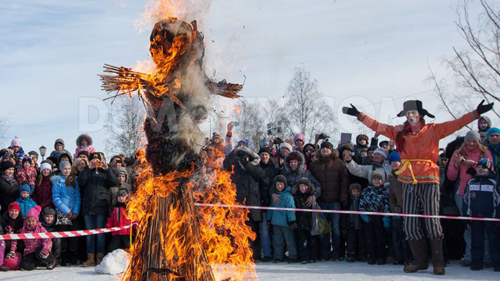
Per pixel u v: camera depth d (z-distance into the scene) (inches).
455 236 330.3
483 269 299.1
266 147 357.4
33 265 327.3
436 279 259.9
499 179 305.9
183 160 122.3
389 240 330.0
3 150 408.2
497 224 291.1
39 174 364.5
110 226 336.5
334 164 343.9
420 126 279.0
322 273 282.4
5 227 331.6
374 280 256.8
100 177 343.0
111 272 298.0
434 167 275.1
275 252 339.6
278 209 327.0
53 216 339.9
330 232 349.4
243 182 332.5
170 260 118.0
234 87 131.1
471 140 310.0
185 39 122.4
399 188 316.5
